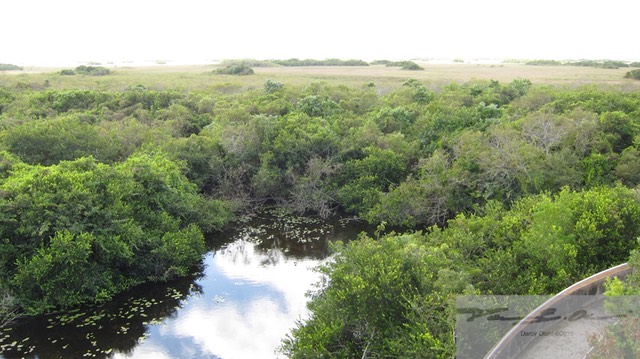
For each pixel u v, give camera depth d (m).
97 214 16.34
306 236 21.94
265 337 14.14
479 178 21.41
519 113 28.00
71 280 15.42
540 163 20.30
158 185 19.45
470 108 29.75
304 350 11.45
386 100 34.88
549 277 13.11
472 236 15.02
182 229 19.52
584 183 20.23
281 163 25.95
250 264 19.23
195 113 34.31
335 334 11.66
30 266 14.56
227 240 21.58
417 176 24.02
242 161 25.66
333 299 11.89
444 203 21.84
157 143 25.73
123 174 18.20
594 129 22.22
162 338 14.05
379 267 11.69
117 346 13.64
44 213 15.45
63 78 53.16
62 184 16.52
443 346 9.66
